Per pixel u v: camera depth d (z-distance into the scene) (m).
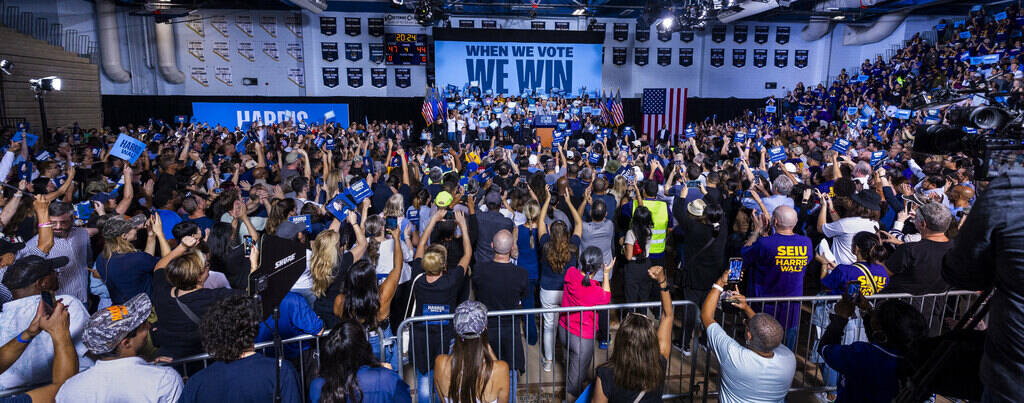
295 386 2.74
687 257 5.70
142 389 2.62
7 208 5.41
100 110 23.33
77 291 4.84
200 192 6.38
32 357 3.39
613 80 26.30
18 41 19.14
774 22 26.17
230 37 24.47
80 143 16.42
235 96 24.77
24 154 8.77
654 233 6.29
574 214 6.00
